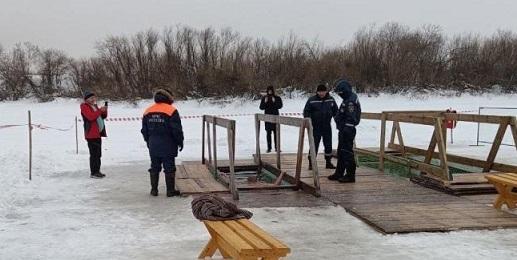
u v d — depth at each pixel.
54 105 38.75
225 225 4.67
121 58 42.38
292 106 32.19
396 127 12.33
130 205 7.65
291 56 40.41
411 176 9.55
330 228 6.37
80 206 7.61
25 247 5.66
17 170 10.12
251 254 3.93
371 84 39.38
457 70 41.16
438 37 43.62
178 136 8.18
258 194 8.40
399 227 6.23
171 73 40.34
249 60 40.31
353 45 42.97
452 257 5.23
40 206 7.62
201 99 36.34
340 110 9.18
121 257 5.30
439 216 6.78
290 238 5.95
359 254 5.35
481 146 15.73
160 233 6.17
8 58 47.28
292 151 14.29
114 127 22.73
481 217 6.74
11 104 40.28
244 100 35.56
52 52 48.78
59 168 11.00
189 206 7.56
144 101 37.94
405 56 40.66
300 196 8.23
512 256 5.25
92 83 43.66
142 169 11.16
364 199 7.88
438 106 33.12
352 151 9.19
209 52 41.34
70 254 5.41
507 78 40.53
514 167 9.12
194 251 5.48
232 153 8.09
